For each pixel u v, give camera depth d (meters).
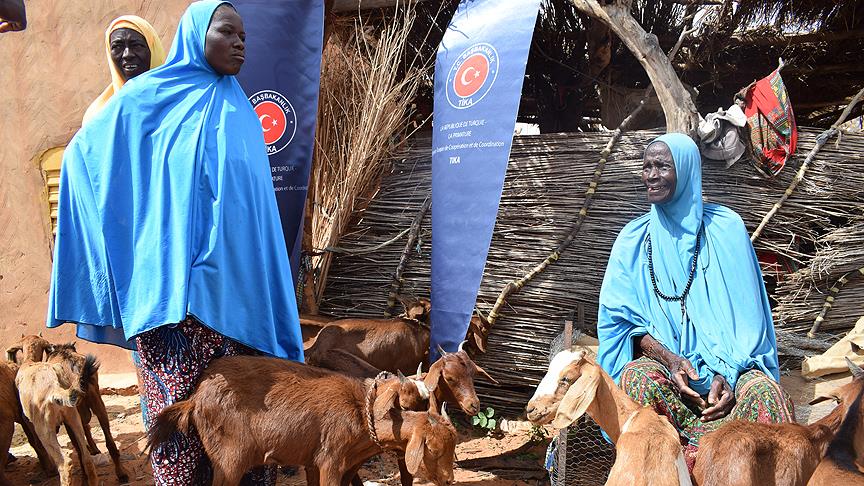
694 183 5.19
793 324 6.78
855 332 5.94
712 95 11.23
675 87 6.70
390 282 7.74
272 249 4.59
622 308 5.27
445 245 6.45
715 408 4.56
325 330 6.50
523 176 7.34
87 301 4.38
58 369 5.38
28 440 6.46
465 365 5.57
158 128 4.34
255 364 4.25
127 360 8.64
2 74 8.59
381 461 6.39
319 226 7.95
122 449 6.62
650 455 3.51
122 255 4.23
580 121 11.56
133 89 4.36
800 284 6.78
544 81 11.42
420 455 4.08
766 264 6.85
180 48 4.62
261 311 4.44
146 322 4.10
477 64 6.48
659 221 5.30
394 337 6.52
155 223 4.20
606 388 4.05
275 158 7.07
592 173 7.16
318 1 7.07
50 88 8.59
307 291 7.69
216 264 4.24
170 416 4.11
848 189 6.80
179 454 4.19
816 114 12.09
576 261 7.15
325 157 8.03
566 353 4.11
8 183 8.65
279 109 7.06
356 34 8.19
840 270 6.70
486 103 6.36
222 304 4.25
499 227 7.37
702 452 3.87
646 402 4.64
